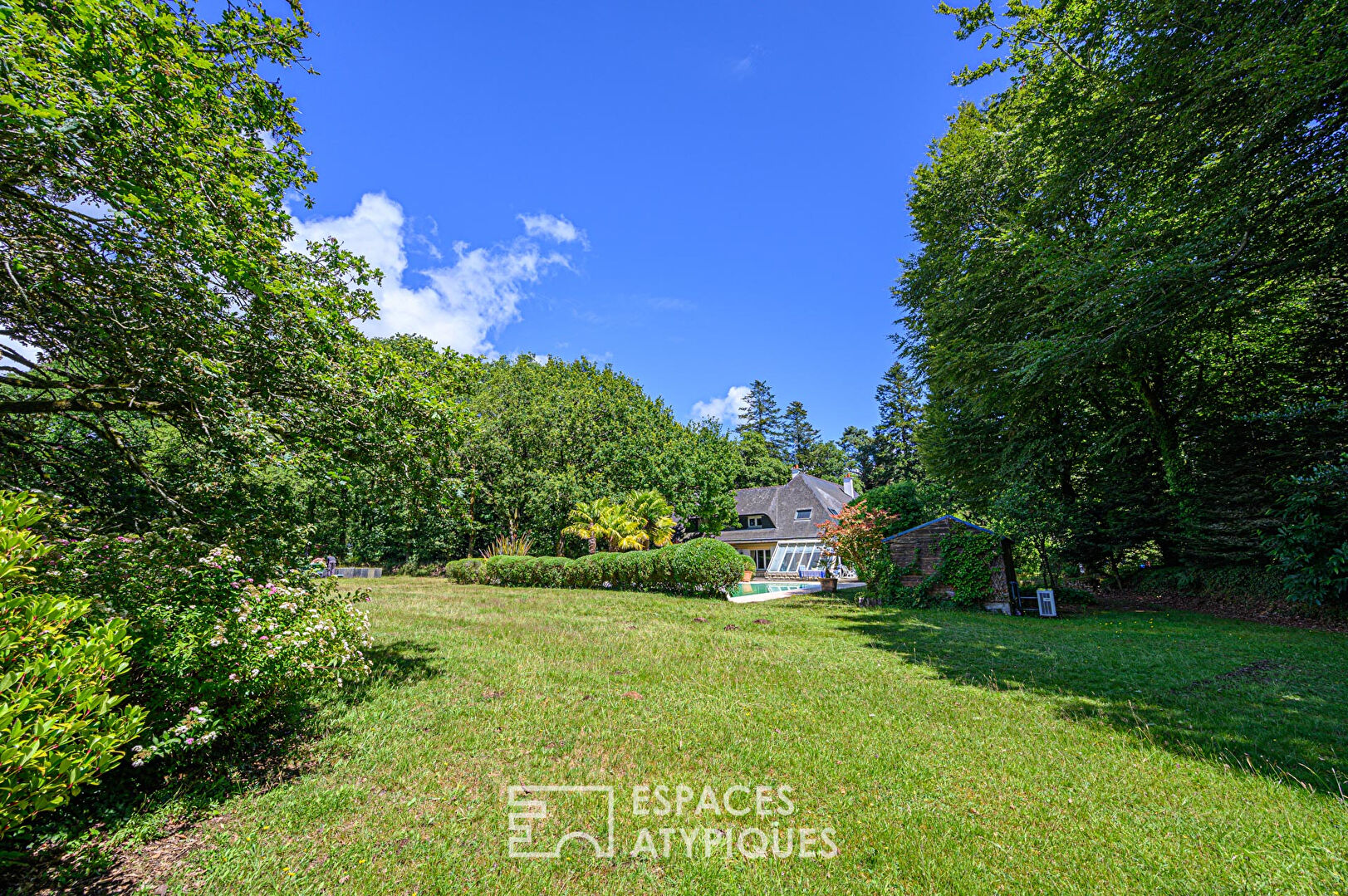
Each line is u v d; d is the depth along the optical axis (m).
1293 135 9.24
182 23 4.63
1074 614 13.56
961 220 17.94
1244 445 14.41
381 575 33.69
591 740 5.06
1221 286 10.49
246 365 5.79
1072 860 3.21
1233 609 13.45
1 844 3.02
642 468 35.78
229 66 5.06
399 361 6.99
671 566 18.31
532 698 6.30
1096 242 11.70
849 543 16.86
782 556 31.89
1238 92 9.55
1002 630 11.14
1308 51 7.76
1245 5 9.09
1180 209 10.79
